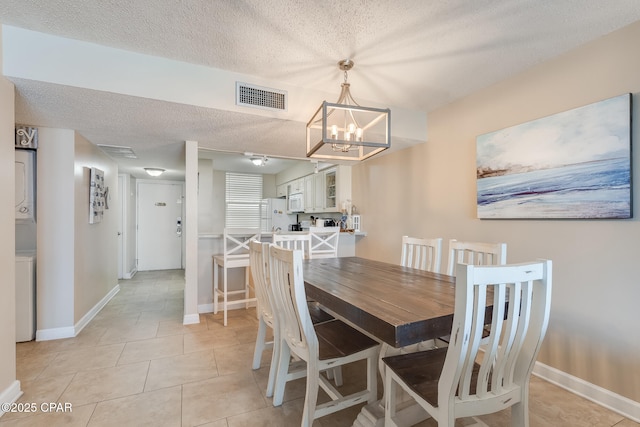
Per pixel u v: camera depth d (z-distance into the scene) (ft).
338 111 8.39
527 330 3.68
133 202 19.69
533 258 7.06
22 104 7.06
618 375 5.65
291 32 5.88
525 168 7.10
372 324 3.79
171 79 6.90
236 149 11.64
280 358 5.78
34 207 8.84
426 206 10.33
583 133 6.07
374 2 5.05
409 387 3.97
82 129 9.04
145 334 9.28
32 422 5.27
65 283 9.07
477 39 6.08
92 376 6.79
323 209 16.33
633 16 5.35
